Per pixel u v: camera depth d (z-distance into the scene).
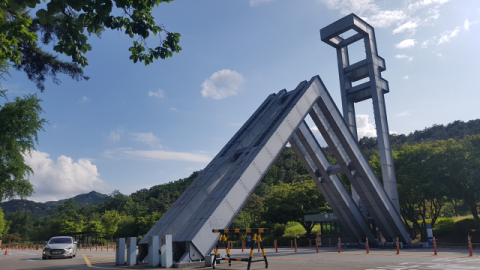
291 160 125.75
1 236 95.88
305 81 24.23
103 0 6.52
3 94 20.38
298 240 42.03
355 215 29.53
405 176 35.06
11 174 25.88
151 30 7.64
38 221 135.88
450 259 15.46
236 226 53.97
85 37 7.40
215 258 13.85
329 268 12.52
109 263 17.38
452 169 30.41
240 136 22.78
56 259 22.12
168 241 14.27
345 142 24.77
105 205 138.62
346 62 35.69
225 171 20.11
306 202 44.81
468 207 38.41
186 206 17.91
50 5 5.95
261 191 84.44
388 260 15.52
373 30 34.16
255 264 14.77
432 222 37.31
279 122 19.91
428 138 146.00
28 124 26.06
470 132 130.25
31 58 14.42
